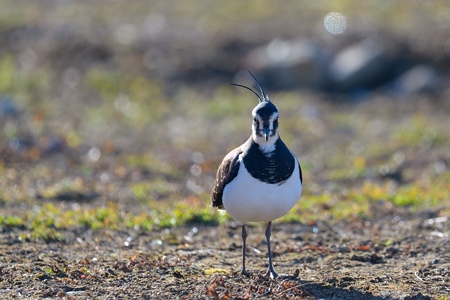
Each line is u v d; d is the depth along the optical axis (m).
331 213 12.59
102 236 11.33
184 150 17.81
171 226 11.92
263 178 8.74
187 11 27.16
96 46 23.56
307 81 21.77
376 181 15.62
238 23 25.56
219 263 10.02
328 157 17.28
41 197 13.63
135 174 15.88
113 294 8.62
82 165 16.34
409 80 21.44
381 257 10.27
